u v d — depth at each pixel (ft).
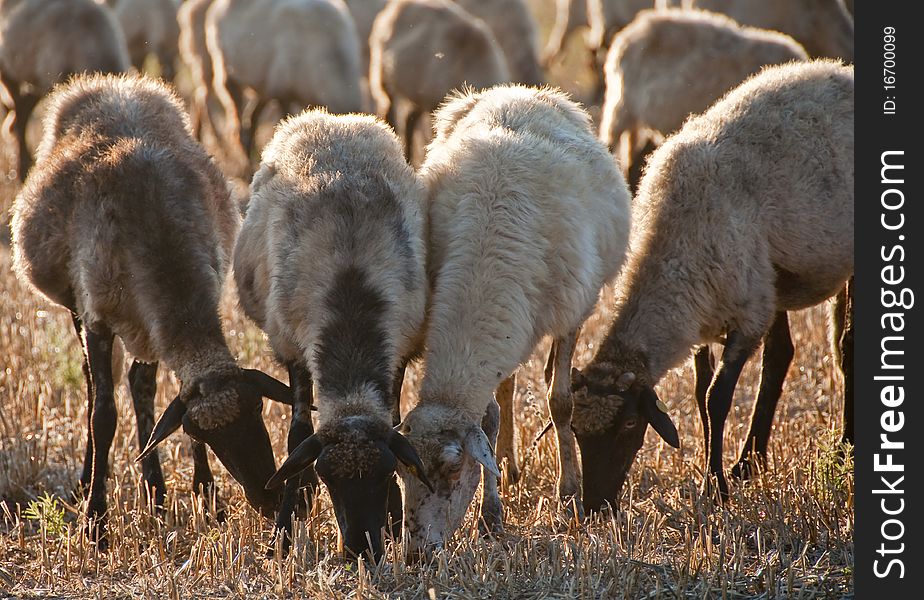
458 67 177.17
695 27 141.69
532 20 214.90
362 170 77.46
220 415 73.82
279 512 75.61
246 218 81.76
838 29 156.87
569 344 81.35
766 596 65.31
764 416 90.58
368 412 67.77
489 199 76.79
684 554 71.10
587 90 232.32
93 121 89.71
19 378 105.91
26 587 69.82
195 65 209.67
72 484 88.84
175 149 87.86
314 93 184.34
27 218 86.48
